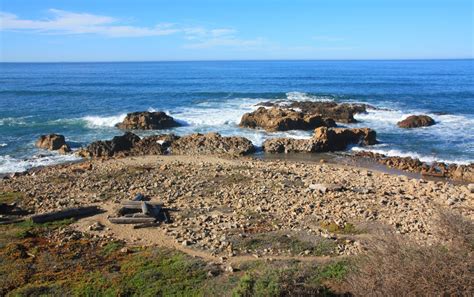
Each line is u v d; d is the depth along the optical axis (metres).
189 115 56.72
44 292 14.98
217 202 24.98
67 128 50.12
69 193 27.09
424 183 29.56
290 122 47.62
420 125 49.91
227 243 19.14
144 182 29.17
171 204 24.80
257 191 26.73
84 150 39.31
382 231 15.48
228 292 13.81
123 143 40.72
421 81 109.25
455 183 31.42
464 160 37.09
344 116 52.78
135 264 17.09
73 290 15.07
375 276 11.82
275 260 17.16
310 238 19.50
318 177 30.72
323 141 40.47
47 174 32.16
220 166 33.66
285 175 30.70
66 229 21.36
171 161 36.16
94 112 60.25
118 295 14.61
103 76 142.75
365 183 29.22
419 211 23.06
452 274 10.76
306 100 70.50
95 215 23.28
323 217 22.30
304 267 15.39
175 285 15.13
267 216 22.64
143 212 22.56
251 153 40.06
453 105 64.56
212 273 16.05
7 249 18.61
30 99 73.31
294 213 22.88
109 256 18.19
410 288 10.90
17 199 25.91
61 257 18.05
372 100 70.69
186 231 20.78
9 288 15.44
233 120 52.84
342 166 35.22
